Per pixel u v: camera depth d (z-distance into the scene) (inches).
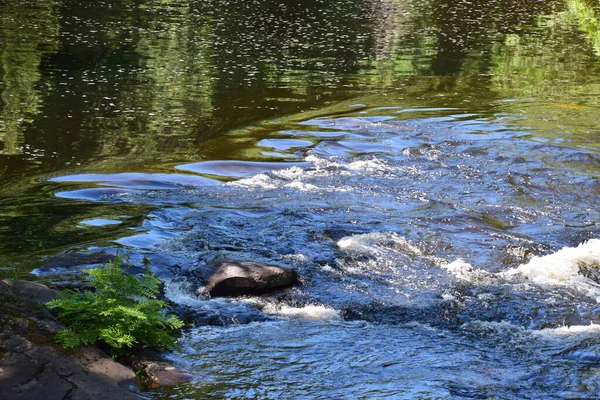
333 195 434.6
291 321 281.7
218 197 421.1
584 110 677.9
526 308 300.2
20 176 453.4
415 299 305.1
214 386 226.8
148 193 423.5
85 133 553.0
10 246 332.8
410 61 885.8
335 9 1250.6
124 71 757.9
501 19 1244.5
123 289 257.0
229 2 1251.2
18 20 994.1
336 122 610.9
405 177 476.7
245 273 304.0
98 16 1061.1
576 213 425.1
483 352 261.3
